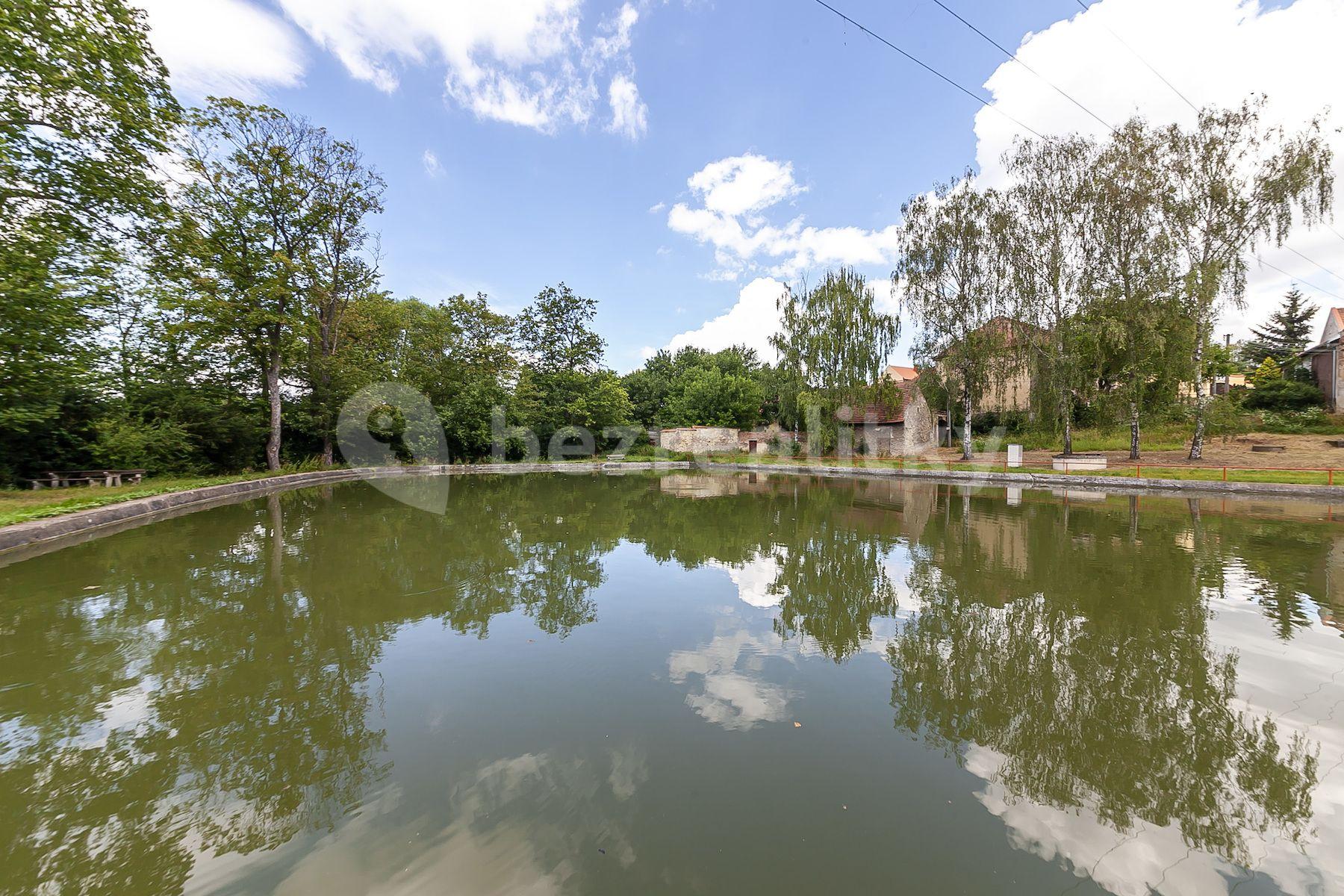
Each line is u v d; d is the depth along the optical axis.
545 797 2.37
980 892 1.84
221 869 1.93
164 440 15.09
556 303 35.38
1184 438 22.17
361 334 24.42
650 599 5.57
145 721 3.03
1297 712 3.20
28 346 11.02
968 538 8.73
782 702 3.34
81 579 5.93
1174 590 5.74
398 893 1.80
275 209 18.84
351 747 2.79
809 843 2.09
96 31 12.06
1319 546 7.80
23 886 1.88
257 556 7.17
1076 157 19.84
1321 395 23.55
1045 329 21.61
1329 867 2.00
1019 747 2.84
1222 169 17.08
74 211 12.49
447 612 5.04
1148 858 2.04
